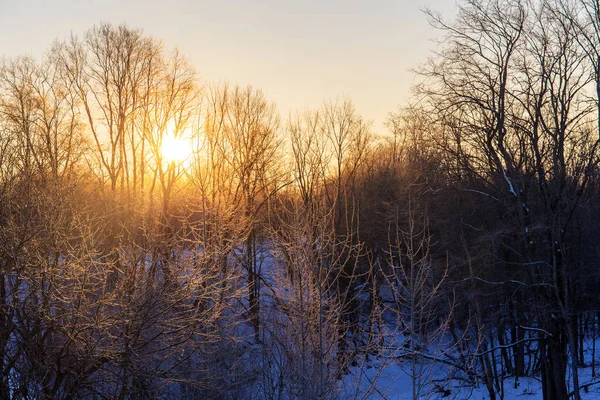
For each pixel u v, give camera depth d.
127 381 13.87
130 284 13.91
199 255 15.48
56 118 21.67
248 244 20.81
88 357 13.20
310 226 15.12
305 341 14.23
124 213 17.12
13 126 16.83
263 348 16.48
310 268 14.27
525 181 22.36
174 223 20.50
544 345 22.48
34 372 12.98
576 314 21.52
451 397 22.97
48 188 13.99
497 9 21.69
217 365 16.52
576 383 20.45
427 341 16.75
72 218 13.88
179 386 16.86
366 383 18.20
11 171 13.77
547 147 21.75
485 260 23.23
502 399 23.70
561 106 21.33
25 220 12.87
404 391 22.41
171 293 14.52
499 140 21.89
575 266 23.25
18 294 13.29
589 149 21.33
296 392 14.11
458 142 23.05
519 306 24.06
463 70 22.20
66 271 13.03
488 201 23.84
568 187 21.66
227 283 16.98
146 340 14.60
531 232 21.39
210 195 23.38
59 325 12.89
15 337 13.40
